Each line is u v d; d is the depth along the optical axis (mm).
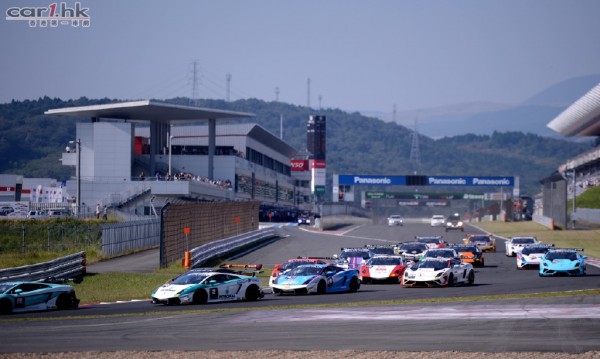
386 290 138375
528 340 73938
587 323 85500
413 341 73875
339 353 67188
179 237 198875
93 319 94438
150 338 77125
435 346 70812
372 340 74688
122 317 96375
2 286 108250
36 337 78500
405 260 172875
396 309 101312
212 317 94812
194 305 114812
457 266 144875
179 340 75688
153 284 155875
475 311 97562
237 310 103188
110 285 154250
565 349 68688
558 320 88062
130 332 81625
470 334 77938
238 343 73562
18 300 106875
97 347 71750
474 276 157875
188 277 119500
